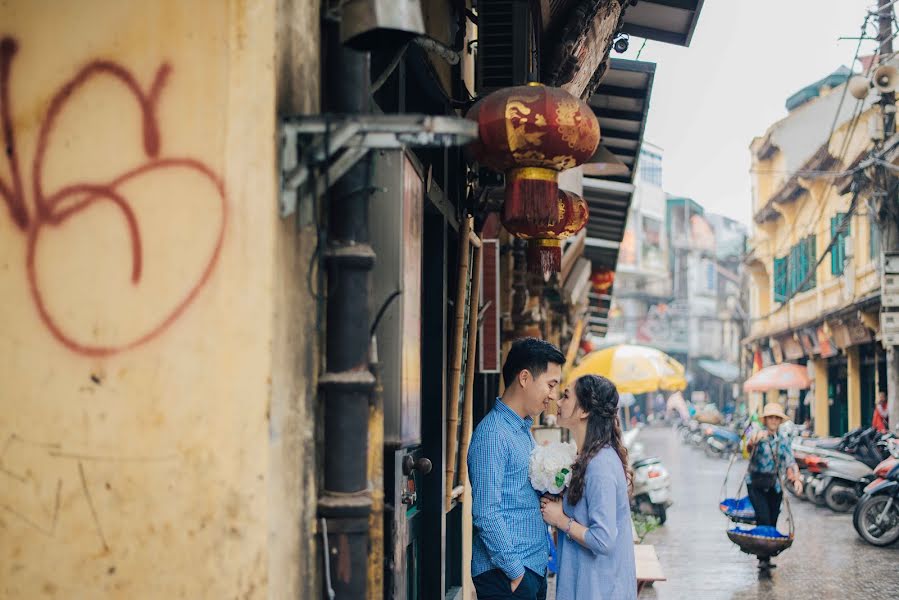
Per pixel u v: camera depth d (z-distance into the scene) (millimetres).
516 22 5438
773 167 35500
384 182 3076
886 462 11469
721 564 10188
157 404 2500
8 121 2598
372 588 2807
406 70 4641
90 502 2514
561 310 15258
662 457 28031
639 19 9312
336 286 2814
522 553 3904
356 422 2801
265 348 2467
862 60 25531
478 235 6504
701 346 71188
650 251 67188
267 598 2438
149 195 2531
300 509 2666
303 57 2721
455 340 5379
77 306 2547
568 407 4180
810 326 26703
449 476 5285
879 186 17312
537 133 3846
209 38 2521
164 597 2471
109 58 2562
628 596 3986
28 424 2549
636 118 10547
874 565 10148
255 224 2484
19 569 2533
